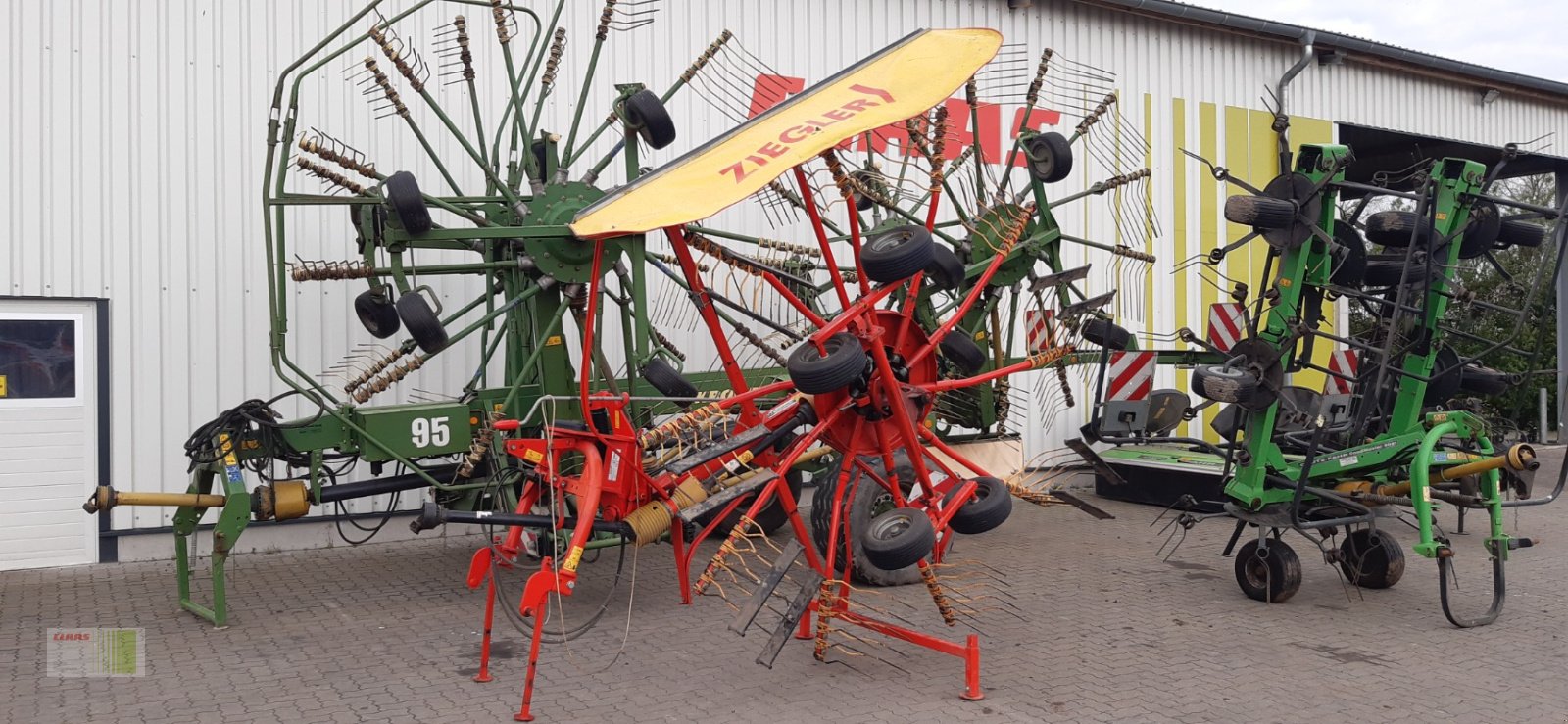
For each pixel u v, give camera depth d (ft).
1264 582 23.99
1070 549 30.32
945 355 22.47
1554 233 23.15
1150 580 26.27
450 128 26.73
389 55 25.98
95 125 28.07
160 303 28.73
